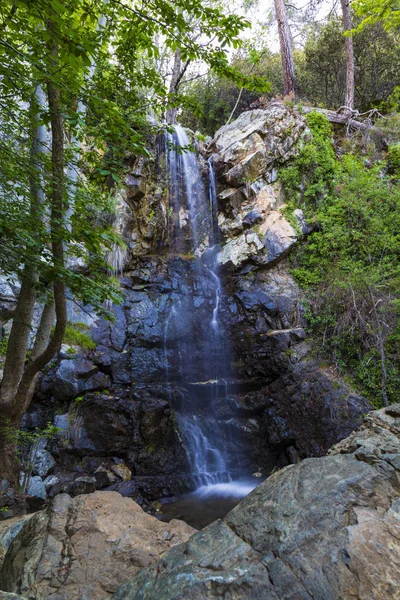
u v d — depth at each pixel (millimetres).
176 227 11633
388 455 2105
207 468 8023
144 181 10977
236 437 8609
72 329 8617
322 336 9148
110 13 3830
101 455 7246
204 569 1605
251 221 10719
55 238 3641
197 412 8883
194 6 3742
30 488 5934
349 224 10219
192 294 10578
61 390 7566
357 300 8844
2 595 1745
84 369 7910
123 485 6812
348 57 14070
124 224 10453
